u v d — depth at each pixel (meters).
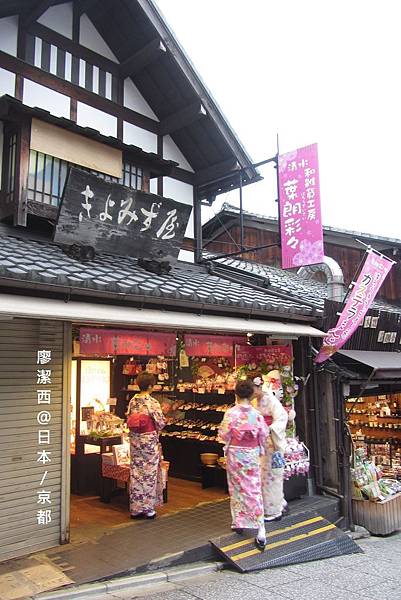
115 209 7.44
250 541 6.52
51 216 7.17
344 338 8.66
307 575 5.99
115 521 7.31
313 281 15.60
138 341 7.09
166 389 11.34
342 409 8.93
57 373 6.51
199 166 10.39
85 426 9.12
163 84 9.30
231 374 9.78
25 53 7.57
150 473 7.43
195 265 10.27
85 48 8.49
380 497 8.71
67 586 5.17
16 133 7.05
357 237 16.73
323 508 8.19
